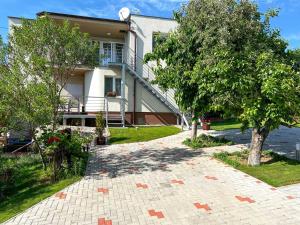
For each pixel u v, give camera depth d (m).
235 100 9.89
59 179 9.00
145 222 6.10
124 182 8.64
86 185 8.43
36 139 9.88
